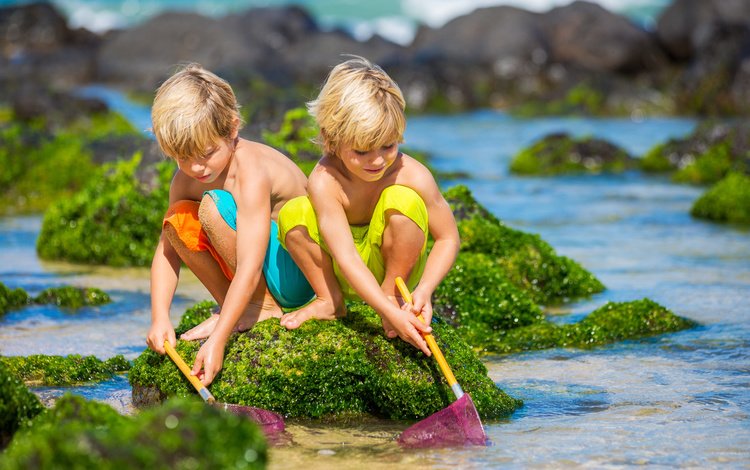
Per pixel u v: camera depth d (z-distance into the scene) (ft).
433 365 17.37
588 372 19.93
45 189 44.29
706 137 52.80
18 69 99.81
